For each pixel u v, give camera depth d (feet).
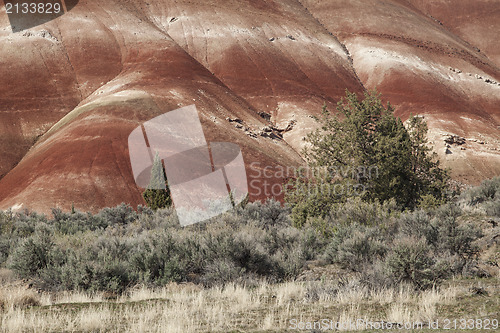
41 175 248.93
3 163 320.91
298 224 75.51
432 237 48.37
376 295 32.37
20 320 26.66
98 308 31.40
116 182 246.27
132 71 420.36
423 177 81.76
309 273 45.50
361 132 80.23
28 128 352.69
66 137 286.87
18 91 380.37
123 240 58.08
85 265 42.37
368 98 84.53
